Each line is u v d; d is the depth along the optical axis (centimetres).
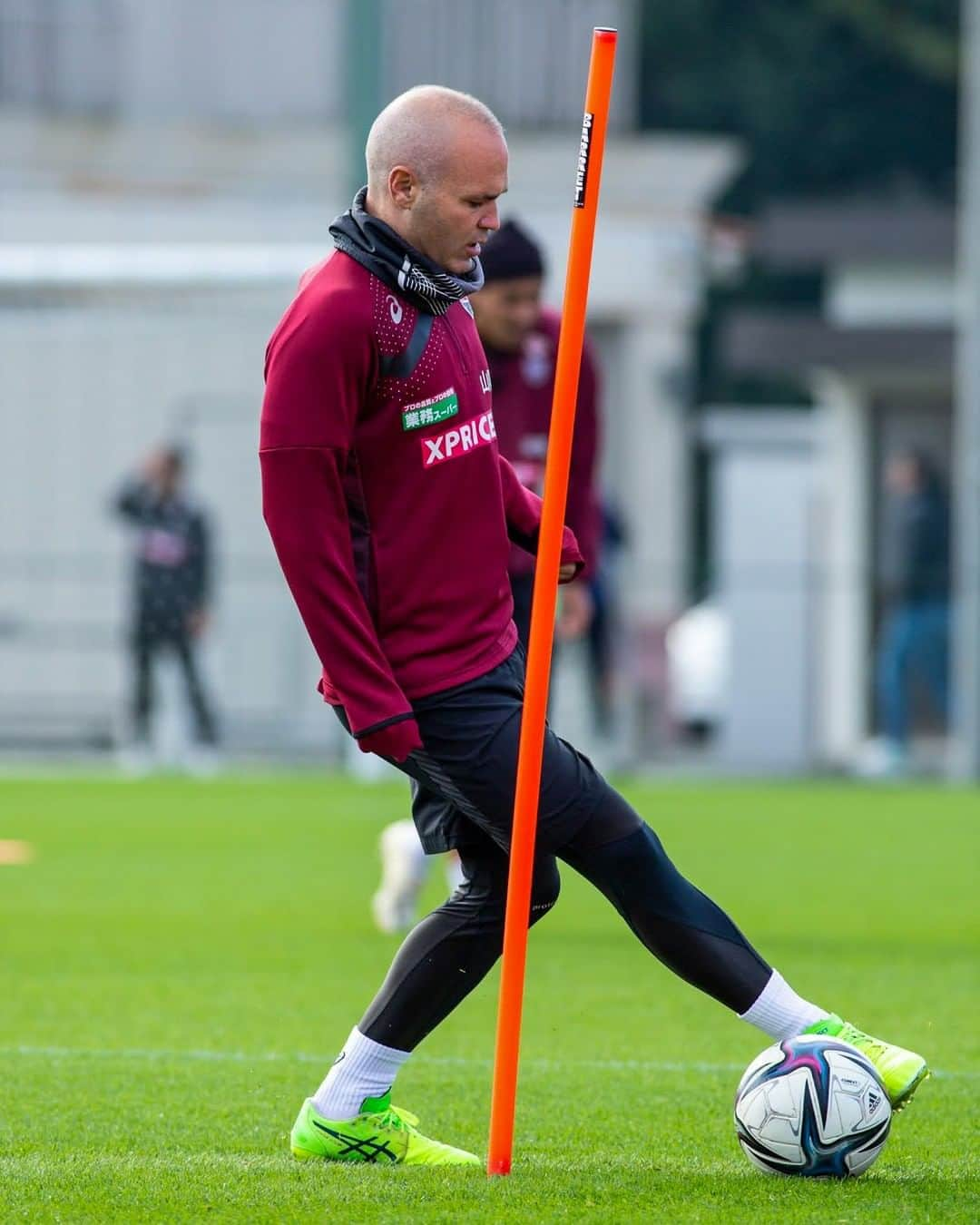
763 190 13175
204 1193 1377
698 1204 1339
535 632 1426
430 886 3650
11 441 6106
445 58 8681
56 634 6078
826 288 13225
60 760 6062
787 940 2878
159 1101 1788
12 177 8488
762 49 13162
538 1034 2191
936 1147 1596
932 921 3083
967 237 5875
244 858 3897
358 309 1430
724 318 13275
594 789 1498
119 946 2814
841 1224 1284
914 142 13112
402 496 1472
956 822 4553
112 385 6097
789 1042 1472
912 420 7262
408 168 1434
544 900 1536
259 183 8550
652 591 6425
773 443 7638
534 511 1627
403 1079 1916
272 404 1430
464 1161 1534
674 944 1508
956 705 5781
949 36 12912
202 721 5831
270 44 8762
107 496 6094
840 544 7300
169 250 5953
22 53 8750
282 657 5947
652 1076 1931
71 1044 2095
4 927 3005
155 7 8744
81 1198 1366
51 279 5747
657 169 8712
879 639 6091
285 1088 1850
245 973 2589
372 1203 1338
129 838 4194
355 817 4603
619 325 8194
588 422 2548
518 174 8588
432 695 1478
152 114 8769
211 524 6062
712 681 7425
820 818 4638
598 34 1419
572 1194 1366
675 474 8344
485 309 2441
